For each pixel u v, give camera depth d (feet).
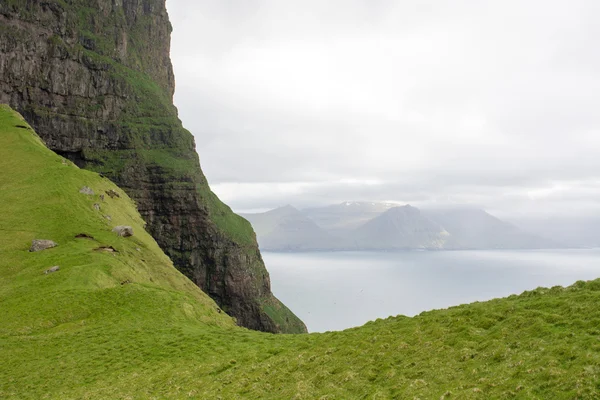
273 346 170.40
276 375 127.34
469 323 122.83
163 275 440.45
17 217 406.62
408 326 140.56
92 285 280.31
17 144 578.25
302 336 189.47
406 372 103.86
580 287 125.29
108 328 218.59
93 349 192.95
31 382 163.43
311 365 128.67
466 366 97.60
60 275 292.20
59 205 443.32
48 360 184.14
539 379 79.87
